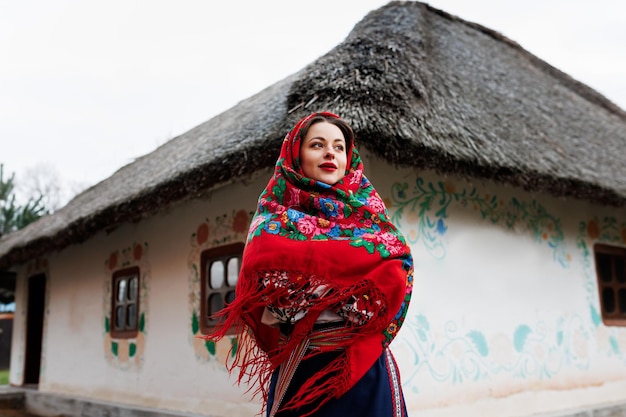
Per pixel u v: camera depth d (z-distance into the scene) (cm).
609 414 498
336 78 385
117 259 656
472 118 453
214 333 165
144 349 580
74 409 664
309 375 157
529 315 478
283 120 381
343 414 153
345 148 177
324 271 154
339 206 161
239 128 486
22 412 780
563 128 620
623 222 604
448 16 773
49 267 839
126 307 629
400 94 383
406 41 486
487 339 439
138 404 576
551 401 476
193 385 504
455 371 412
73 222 625
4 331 1487
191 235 537
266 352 178
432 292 412
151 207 507
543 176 439
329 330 159
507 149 438
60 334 771
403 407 164
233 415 454
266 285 156
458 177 425
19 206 1692
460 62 590
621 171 576
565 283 520
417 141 358
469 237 446
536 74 816
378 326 155
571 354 506
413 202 415
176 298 545
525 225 496
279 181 169
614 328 558
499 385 439
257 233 161
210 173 417
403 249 162
